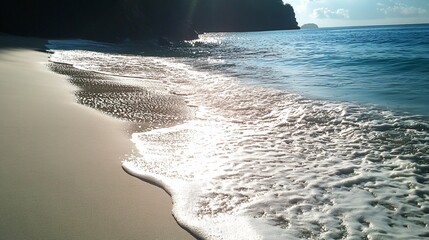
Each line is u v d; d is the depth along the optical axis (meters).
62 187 4.09
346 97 10.06
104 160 5.08
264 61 21.62
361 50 26.78
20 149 5.13
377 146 6.12
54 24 42.75
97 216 3.54
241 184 4.52
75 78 12.84
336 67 17.20
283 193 4.29
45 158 4.90
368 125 7.32
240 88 11.83
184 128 7.14
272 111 8.73
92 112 7.93
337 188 4.48
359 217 3.78
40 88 9.84
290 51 29.70
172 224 3.52
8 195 3.77
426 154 5.66
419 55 19.89
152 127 7.14
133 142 6.04
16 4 40.09
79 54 23.81
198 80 13.82
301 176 4.84
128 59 22.86
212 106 9.30
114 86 11.79
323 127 7.34
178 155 5.50
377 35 54.91
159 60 23.00
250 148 6.02
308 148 6.07
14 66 13.12
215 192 4.26
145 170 4.83
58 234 3.17
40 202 3.69
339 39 49.22
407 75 13.74
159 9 59.41
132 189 4.23
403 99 9.56
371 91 10.83
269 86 12.14
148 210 3.76
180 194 4.15
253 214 3.76
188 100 10.00
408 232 3.54
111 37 46.16
